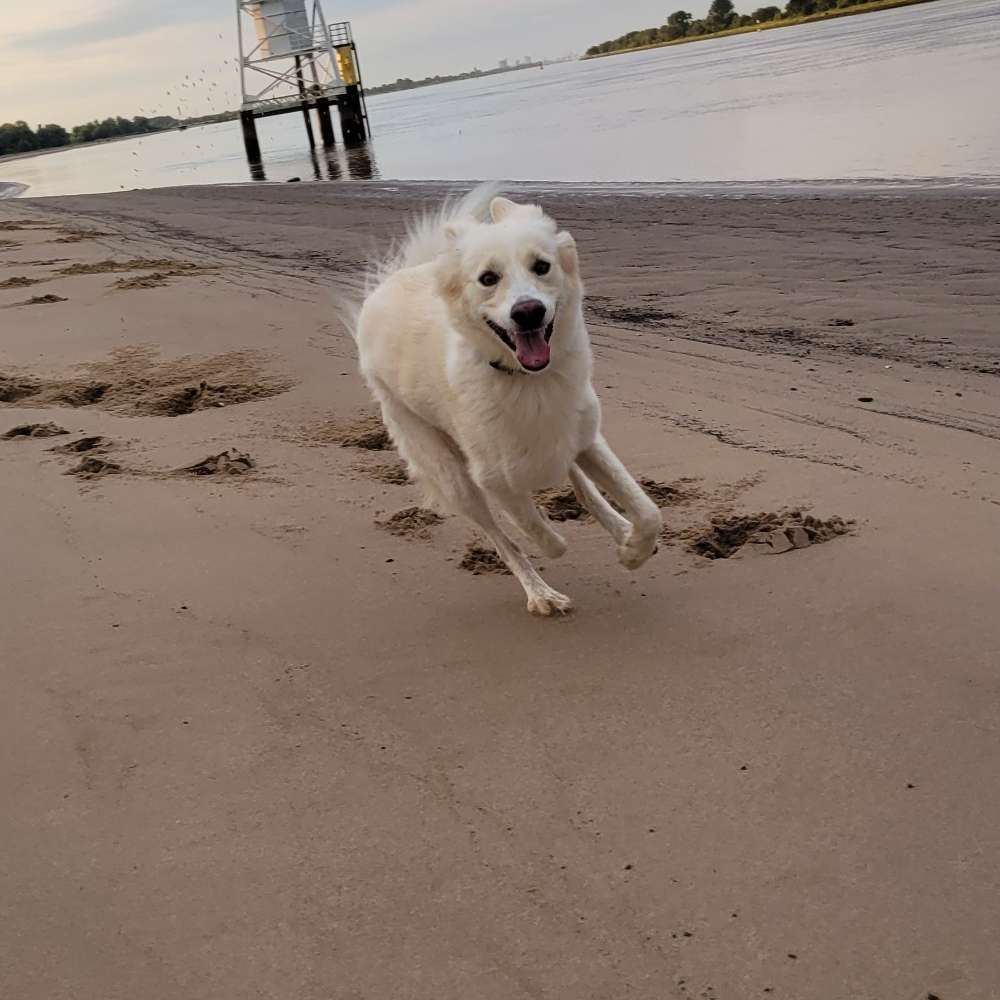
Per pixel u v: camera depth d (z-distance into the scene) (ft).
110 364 9.65
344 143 51.75
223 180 38.04
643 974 2.73
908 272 9.98
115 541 5.76
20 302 12.96
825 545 4.96
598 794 3.47
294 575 5.28
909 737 3.55
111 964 2.94
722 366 7.95
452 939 2.92
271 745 3.90
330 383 8.41
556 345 4.58
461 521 5.78
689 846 3.18
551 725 3.88
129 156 90.68
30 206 32.48
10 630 4.87
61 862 3.37
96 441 7.47
